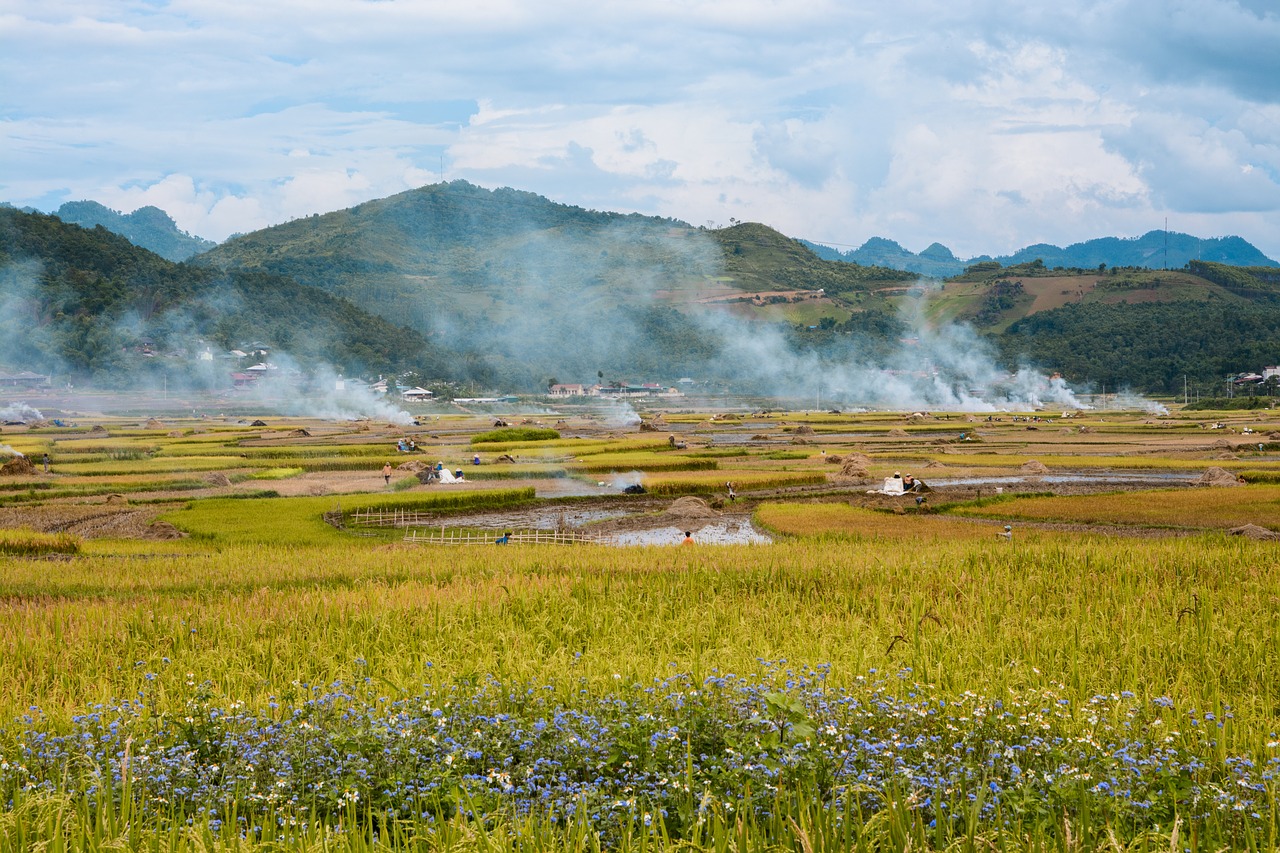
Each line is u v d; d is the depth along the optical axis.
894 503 63.06
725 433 143.88
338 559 38.16
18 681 19.52
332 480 75.38
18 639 22.70
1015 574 30.83
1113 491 68.38
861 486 74.50
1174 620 23.25
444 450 102.69
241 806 12.40
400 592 28.56
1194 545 36.81
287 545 44.97
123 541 46.81
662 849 10.62
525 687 16.50
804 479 76.38
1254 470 74.81
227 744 13.80
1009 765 13.01
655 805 11.79
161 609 26.61
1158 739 14.15
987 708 15.18
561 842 10.94
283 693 17.94
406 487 70.94
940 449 107.81
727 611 25.88
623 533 54.75
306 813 12.23
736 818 10.94
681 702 15.03
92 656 21.47
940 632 21.89
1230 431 137.38
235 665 19.95
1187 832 11.41
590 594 28.44
